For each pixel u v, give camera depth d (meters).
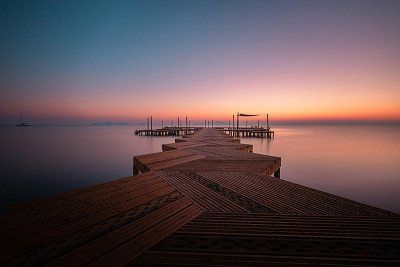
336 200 3.92
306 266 2.07
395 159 24.39
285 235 2.65
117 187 4.74
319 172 18.67
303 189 4.62
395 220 3.08
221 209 3.50
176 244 2.44
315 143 42.28
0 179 17.02
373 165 21.36
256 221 3.05
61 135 74.44
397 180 16.28
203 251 2.30
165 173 6.16
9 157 26.19
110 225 2.91
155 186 4.84
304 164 21.86
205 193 4.35
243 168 6.88
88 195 4.18
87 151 31.59
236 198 4.04
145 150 32.78
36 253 2.26
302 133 85.00
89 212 3.36
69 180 16.81
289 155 27.30
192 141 16.52
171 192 4.41
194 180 5.38
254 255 2.23
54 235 2.63
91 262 2.12
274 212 3.38
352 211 3.42
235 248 2.36
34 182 16.23
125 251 2.30
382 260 2.16
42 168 20.69
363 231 2.75
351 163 22.30
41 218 3.12
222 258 2.18
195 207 3.59
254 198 4.04
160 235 2.64
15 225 2.89
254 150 31.94
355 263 2.11
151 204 3.73
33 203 3.73
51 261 2.13
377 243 2.47
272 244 2.45
